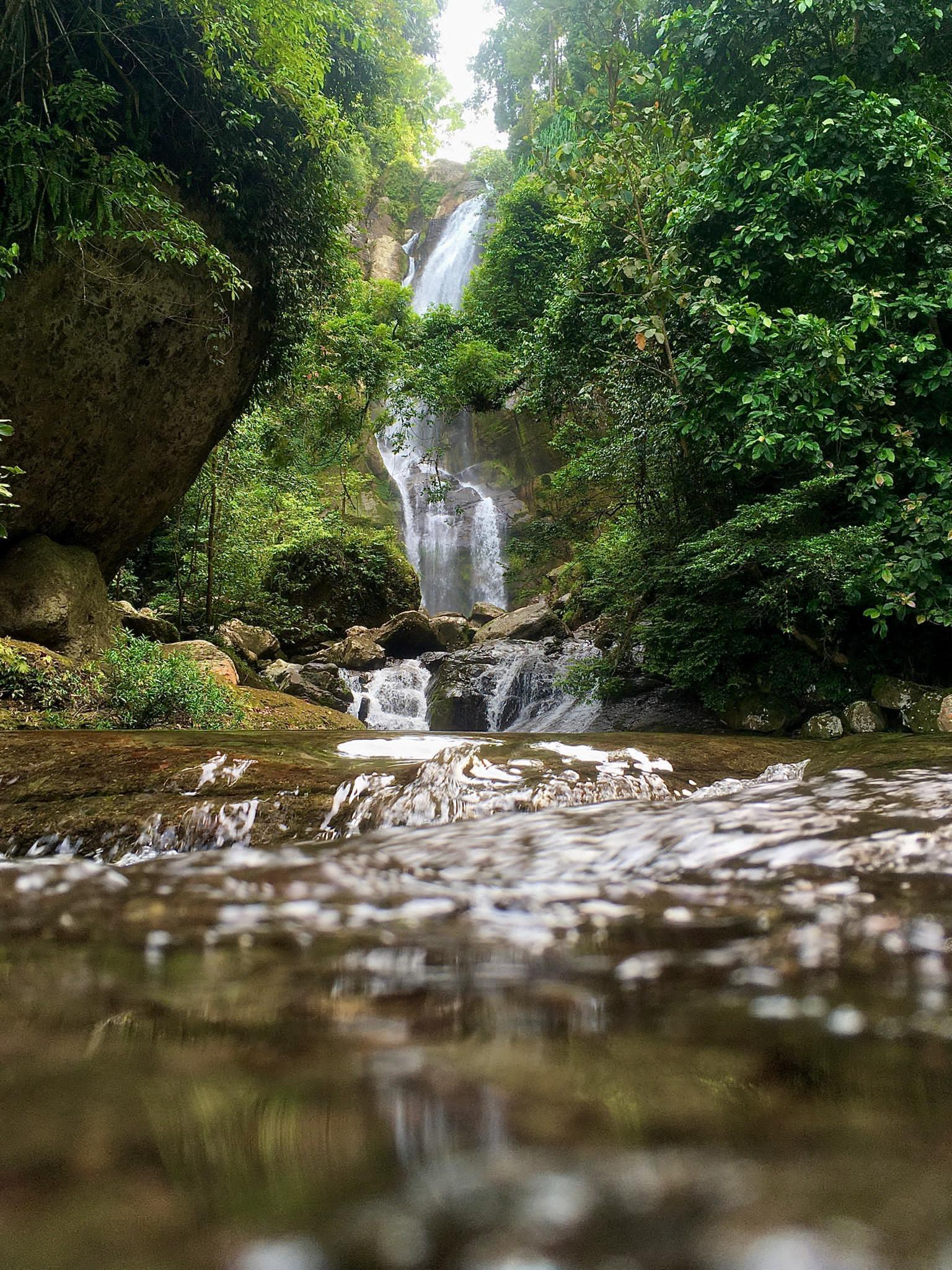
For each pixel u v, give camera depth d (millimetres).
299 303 10367
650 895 1387
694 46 8594
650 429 9125
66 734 4117
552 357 10977
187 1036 782
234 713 8305
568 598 16672
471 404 16031
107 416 8648
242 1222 453
